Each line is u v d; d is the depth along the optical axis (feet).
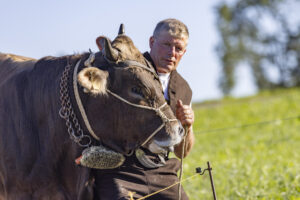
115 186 25.03
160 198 25.75
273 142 55.93
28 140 26.45
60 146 26.13
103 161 24.94
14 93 27.55
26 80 27.63
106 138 25.39
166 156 26.73
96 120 25.23
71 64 26.32
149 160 25.72
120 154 25.30
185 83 27.66
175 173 26.86
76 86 25.45
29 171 26.43
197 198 36.73
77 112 25.58
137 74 24.72
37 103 26.76
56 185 26.45
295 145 53.78
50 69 27.12
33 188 26.45
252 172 40.81
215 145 58.49
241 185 37.45
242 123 79.87
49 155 26.25
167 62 26.43
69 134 25.86
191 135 27.99
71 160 26.17
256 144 54.75
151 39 27.32
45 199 26.53
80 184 25.55
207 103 138.21
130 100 24.80
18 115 27.04
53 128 26.16
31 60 29.76
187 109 26.35
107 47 24.62
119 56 25.04
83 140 25.64
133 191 25.13
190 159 47.80
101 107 25.04
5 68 29.94
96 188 25.68
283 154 48.26
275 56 316.60
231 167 43.01
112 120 25.13
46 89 26.61
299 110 89.71
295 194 34.32
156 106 24.82
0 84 28.86
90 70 23.82
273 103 105.60
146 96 24.72
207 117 96.02
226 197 36.01
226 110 103.55
